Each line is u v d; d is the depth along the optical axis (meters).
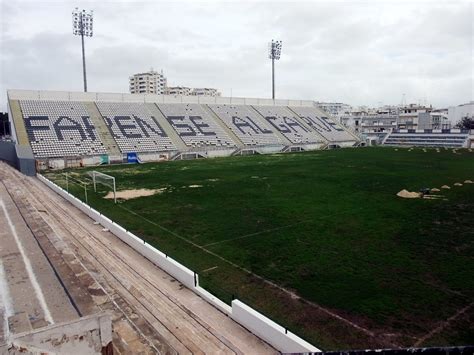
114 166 52.69
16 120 58.12
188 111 76.19
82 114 64.06
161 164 54.31
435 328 11.47
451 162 52.66
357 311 12.51
